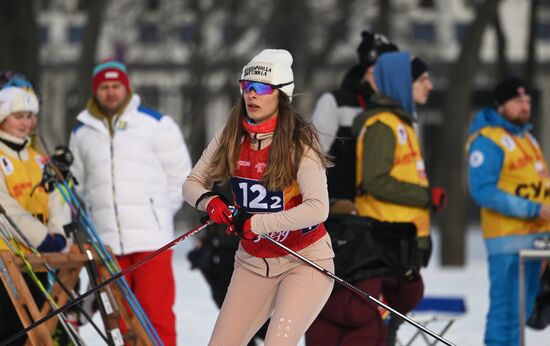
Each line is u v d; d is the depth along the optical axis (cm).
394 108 1638
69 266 1579
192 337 2198
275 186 1218
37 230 1595
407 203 1608
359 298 1541
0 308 1570
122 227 1809
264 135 1228
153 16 7650
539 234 1842
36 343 1462
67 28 9800
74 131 1873
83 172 1859
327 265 1266
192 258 1895
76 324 1708
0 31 4334
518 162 1850
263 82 1218
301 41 6681
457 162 4353
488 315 1862
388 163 1599
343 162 1667
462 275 3844
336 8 6850
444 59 9750
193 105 7150
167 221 1845
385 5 5612
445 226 4319
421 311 1980
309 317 1236
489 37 10481
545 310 1872
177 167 1862
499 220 1847
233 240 1791
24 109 1623
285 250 1229
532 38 4722
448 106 4372
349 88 1741
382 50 1752
